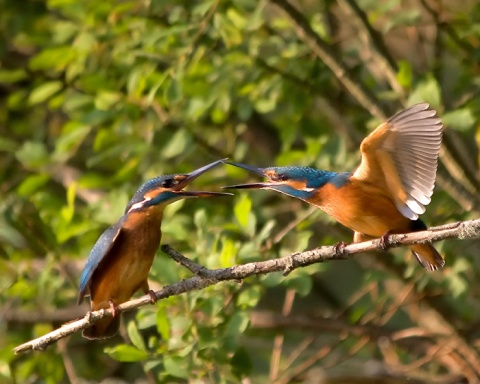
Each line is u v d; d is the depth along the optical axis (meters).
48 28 14.20
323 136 11.84
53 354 11.75
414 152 7.59
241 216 10.13
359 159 11.48
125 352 9.52
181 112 12.32
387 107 11.77
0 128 14.76
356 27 12.48
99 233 11.74
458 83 12.28
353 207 8.20
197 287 8.08
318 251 7.73
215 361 9.55
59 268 12.09
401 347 12.77
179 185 9.18
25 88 14.02
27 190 12.41
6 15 14.16
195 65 11.81
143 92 12.49
